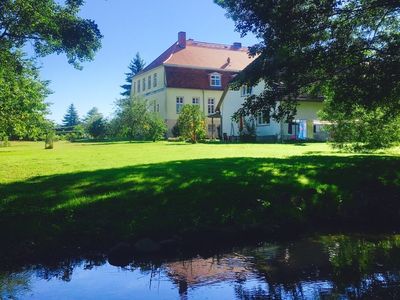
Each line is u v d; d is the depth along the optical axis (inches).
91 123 2129.7
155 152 823.7
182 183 380.5
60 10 841.5
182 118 1360.7
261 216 323.6
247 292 194.4
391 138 737.6
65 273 224.5
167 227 289.1
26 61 1024.2
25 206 310.5
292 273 219.8
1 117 1062.4
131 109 1633.9
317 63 548.4
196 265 237.5
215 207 326.0
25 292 198.7
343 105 637.9
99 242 267.0
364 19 594.2
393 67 506.3
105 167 535.8
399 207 364.8
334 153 765.3
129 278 216.7
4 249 248.7
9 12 784.3
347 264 234.1
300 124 1469.0
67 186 370.9
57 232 269.9
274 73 566.3
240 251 264.8
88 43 863.7
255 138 1482.5
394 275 214.5
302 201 357.4
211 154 754.2
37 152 925.8
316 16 539.8
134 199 330.6
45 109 1176.2
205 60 2172.7
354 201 368.2
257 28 574.9
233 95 1749.5
